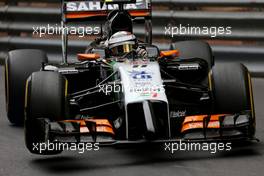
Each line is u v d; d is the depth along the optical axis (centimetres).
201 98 2414
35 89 2219
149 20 2962
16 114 2864
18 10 4481
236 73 2323
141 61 2355
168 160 2223
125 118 2158
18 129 2842
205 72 2712
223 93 2308
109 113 2472
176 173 2059
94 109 2531
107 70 2441
